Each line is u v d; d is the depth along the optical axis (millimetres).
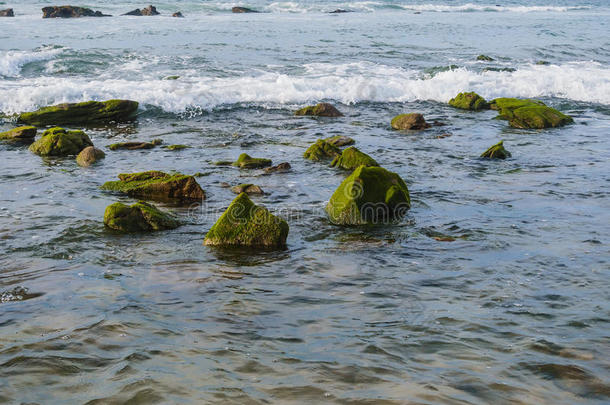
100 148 15289
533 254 8281
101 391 4820
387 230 9539
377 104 21891
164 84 22062
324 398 4699
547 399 4699
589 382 4957
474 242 8836
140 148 15258
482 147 15664
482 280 7379
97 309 6500
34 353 5461
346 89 22516
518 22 49812
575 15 59000
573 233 9180
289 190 11883
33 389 4855
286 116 19719
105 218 9602
